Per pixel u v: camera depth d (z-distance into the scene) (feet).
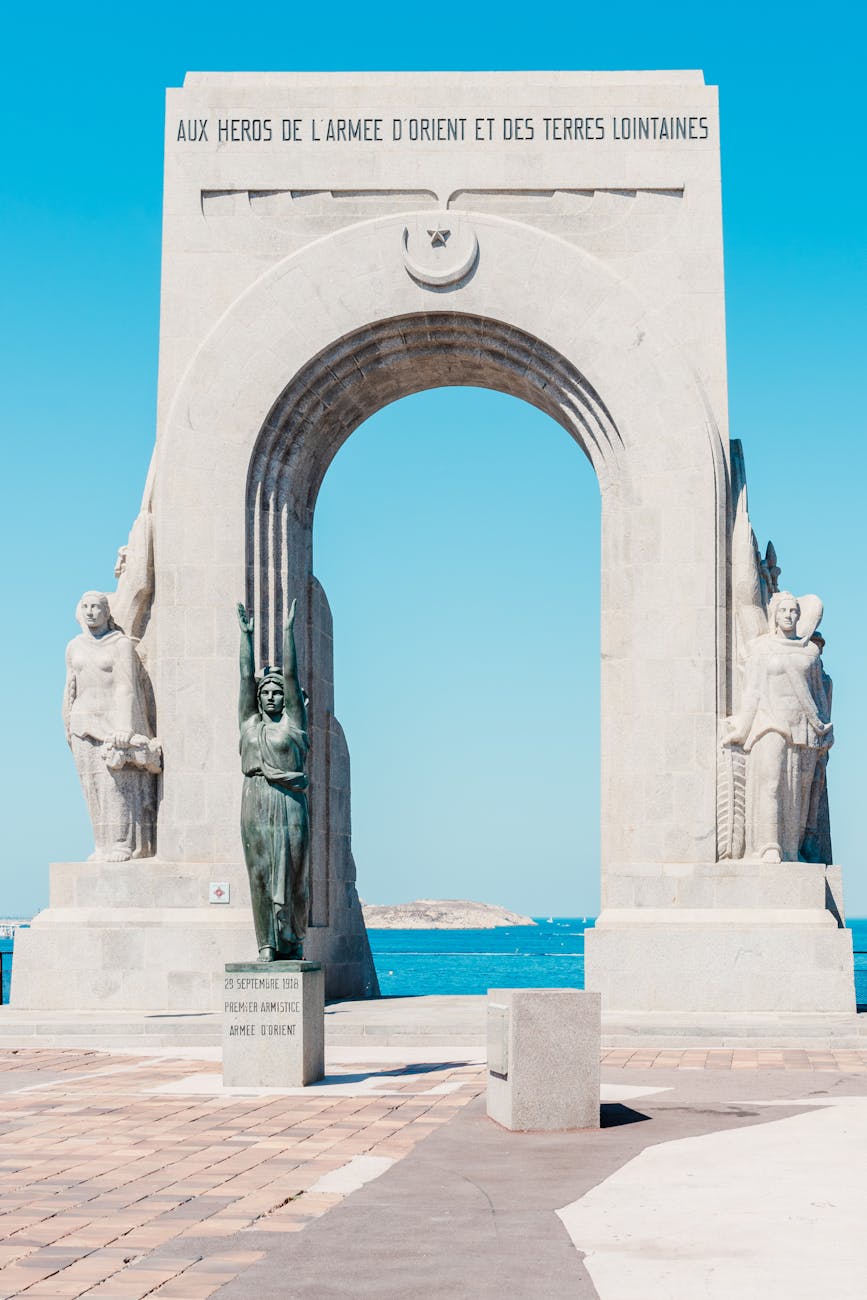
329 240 79.71
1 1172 34.91
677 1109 43.04
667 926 72.38
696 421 76.89
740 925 71.97
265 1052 49.14
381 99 81.15
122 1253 27.68
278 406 79.46
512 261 79.30
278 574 79.92
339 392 81.71
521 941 560.61
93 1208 31.17
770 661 74.95
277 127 81.00
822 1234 27.94
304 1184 33.24
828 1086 48.03
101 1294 25.17
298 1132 39.99
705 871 73.61
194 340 80.12
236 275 80.53
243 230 80.69
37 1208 31.19
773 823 74.28
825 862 78.74
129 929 73.97
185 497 78.33
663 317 78.48
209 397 78.84
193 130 81.10
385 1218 30.04
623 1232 28.50
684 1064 54.39
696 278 79.05
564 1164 35.04
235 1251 27.76
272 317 79.30
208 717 76.84
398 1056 58.59
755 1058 56.44
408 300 79.25
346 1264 26.84
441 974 207.62
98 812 76.89
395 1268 26.53
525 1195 31.86
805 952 71.05
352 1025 64.44
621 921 73.31
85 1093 48.42
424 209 80.43
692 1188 32.04
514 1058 39.73
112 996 73.51
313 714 84.53
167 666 77.36
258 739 51.62
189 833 76.13
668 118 80.28
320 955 81.92
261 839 51.08
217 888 75.25
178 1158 36.42
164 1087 49.80
